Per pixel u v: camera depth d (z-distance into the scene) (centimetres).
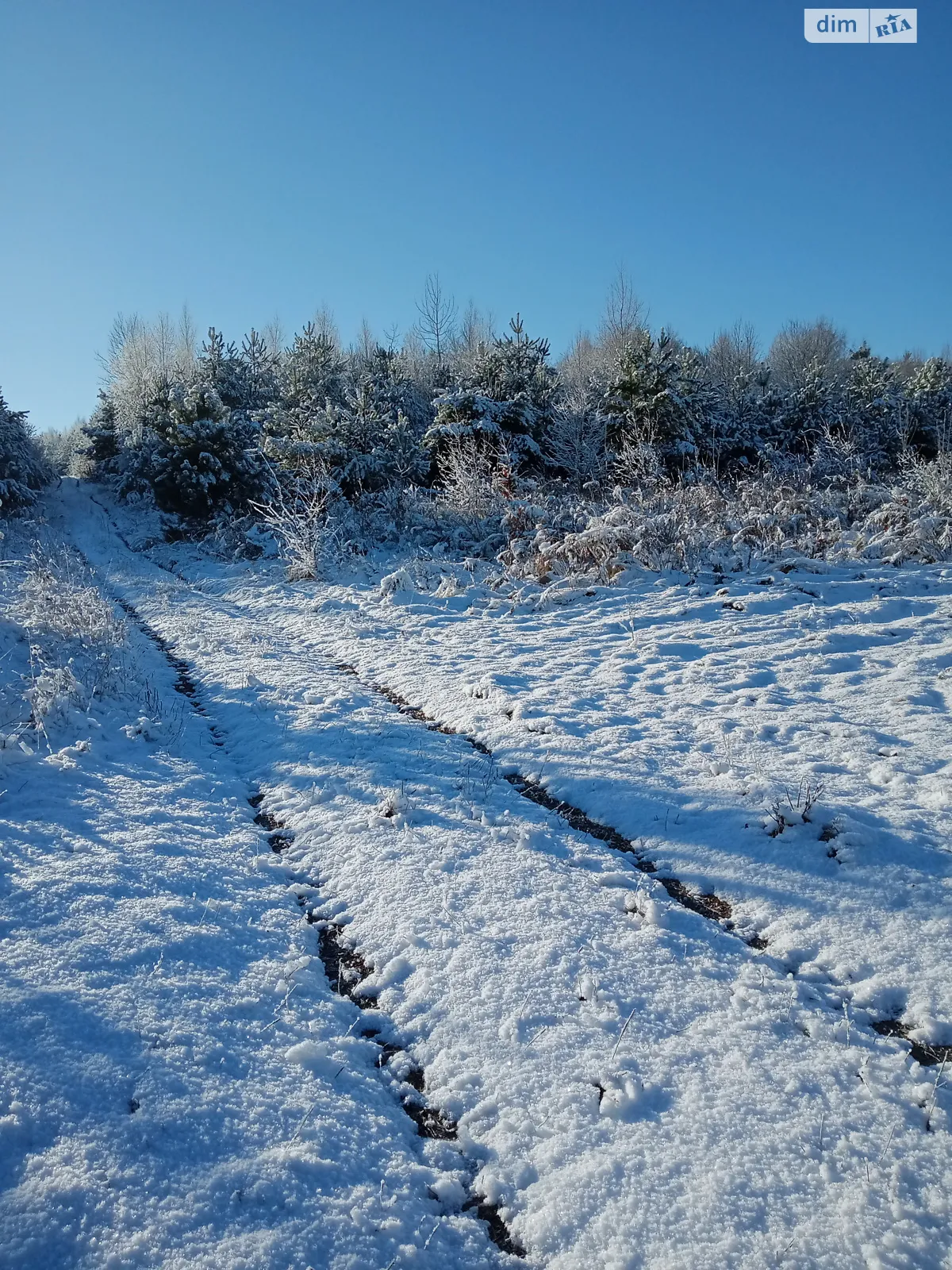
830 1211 235
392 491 1642
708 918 396
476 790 532
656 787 516
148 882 413
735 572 1075
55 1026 292
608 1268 222
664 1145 261
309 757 610
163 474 2138
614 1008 326
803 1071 291
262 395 2583
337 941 395
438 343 3719
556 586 1081
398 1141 274
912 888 390
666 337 1866
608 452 1772
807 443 2030
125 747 622
